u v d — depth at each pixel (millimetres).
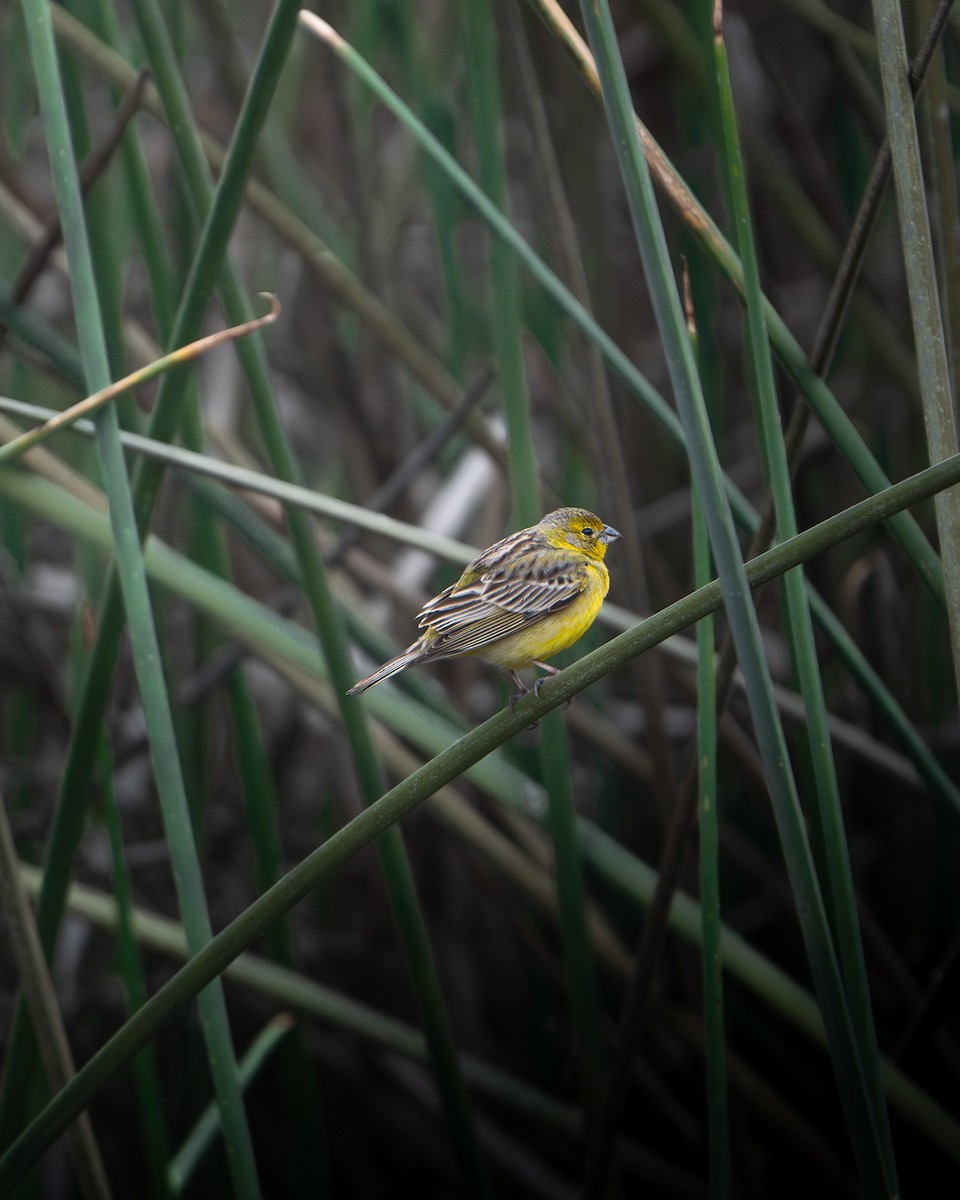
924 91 5469
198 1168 9289
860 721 9672
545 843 8891
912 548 5102
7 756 10664
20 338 6434
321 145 11289
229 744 10984
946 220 5457
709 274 8961
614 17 10773
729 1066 7812
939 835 8664
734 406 11430
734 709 9430
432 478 11297
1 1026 9844
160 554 6812
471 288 12133
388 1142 10508
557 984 8852
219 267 5391
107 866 9867
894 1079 6645
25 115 9758
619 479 7426
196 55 11453
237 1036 10484
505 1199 9633
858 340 10023
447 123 9039
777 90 9680
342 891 11055
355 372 10203
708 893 5262
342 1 9922
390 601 9812
